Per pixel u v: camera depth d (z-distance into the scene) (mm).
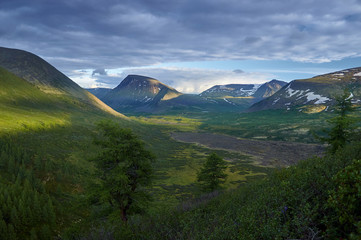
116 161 20703
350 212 4078
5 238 28484
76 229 12234
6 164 45844
